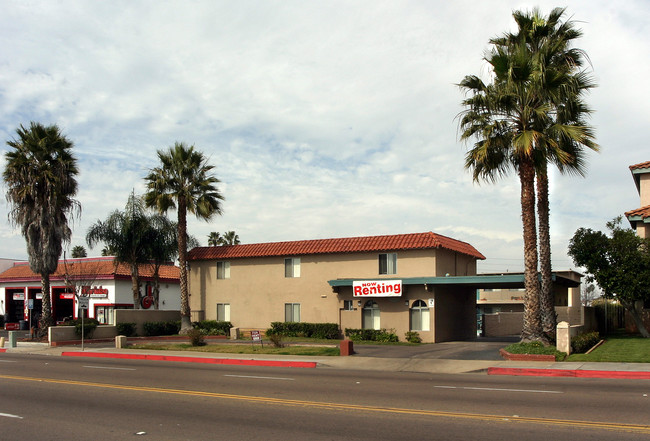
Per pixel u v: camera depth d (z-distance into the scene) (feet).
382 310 103.91
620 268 84.28
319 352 78.74
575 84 67.26
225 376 55.42
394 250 105.09
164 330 119.55
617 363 57.52
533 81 66.59
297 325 111.24
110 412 35.63
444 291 104.73
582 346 67.56
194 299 129.18
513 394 40.70
